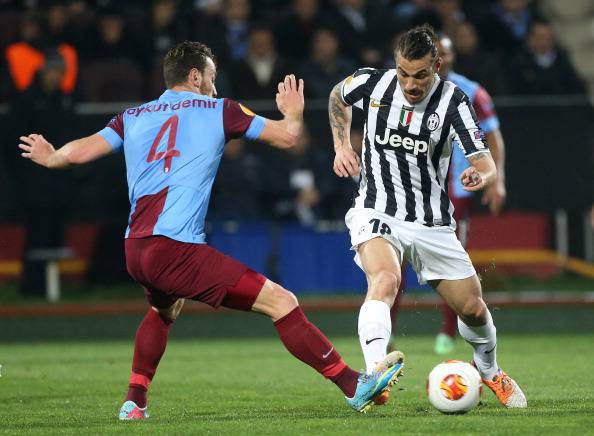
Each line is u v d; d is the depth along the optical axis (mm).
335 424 18062
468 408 19234
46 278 50469
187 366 32250
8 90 50906
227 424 18375
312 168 50844
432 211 20859
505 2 61938
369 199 21156
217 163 19656
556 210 51438
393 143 20891
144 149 19484
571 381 26609
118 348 39531
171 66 20250
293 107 19812
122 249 51906
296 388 26172
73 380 28500
